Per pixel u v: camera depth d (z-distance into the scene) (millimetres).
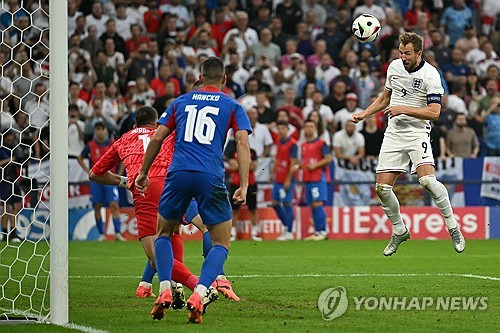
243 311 26656
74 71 68438
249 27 75188
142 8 74625
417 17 75812
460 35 77750
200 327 23391
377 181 33938
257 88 66625
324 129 62688
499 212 62312
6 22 68688
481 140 67000
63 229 24531
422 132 33344
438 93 32375
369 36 33969
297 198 62125
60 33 24516
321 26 76562
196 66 71375
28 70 65000
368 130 63250
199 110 23750
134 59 70000
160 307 23312
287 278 36531
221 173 23516
